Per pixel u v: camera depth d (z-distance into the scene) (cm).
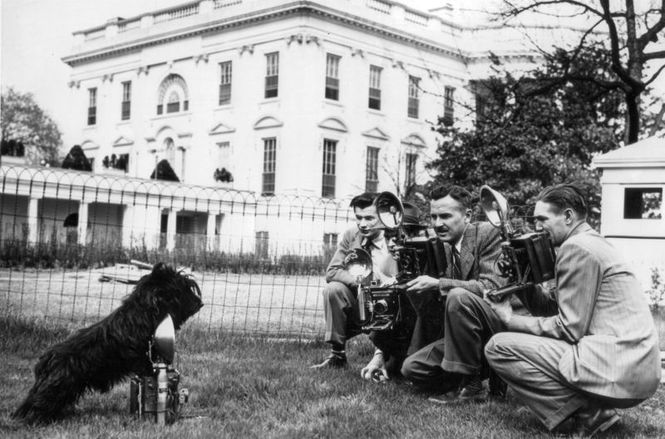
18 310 952
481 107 1705
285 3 3192
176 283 429
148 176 3838
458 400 493
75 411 442
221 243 3089
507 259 438
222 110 3491
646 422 449
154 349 420
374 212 588
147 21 3881
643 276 903
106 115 4100
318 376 557
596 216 1545
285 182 3198
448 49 3625
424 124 3634
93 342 415
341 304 593
